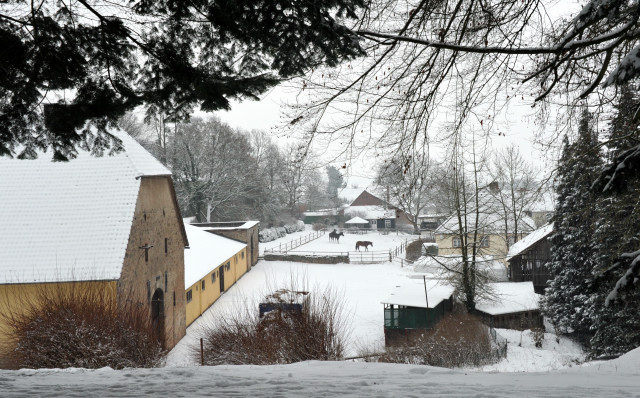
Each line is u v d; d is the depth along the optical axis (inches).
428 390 233.8
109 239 887.7
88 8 274.2
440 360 803.4
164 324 1056.8
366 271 2052.2
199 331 1192.8
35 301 801.6
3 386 263.9
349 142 360.5
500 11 337.7
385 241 3078.2
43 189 985.5
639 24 299.7
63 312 669.3
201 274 1370.6
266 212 3211.1
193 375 320.2
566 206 961.5
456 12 320.8
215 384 261.3
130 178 987.3
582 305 1216.8
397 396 209.9
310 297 725.9
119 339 664.4
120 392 232.2
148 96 312.0
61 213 940.0
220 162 2787.9
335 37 270.8
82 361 616.7
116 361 633.6
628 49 364.2
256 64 303.6
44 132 325.4
